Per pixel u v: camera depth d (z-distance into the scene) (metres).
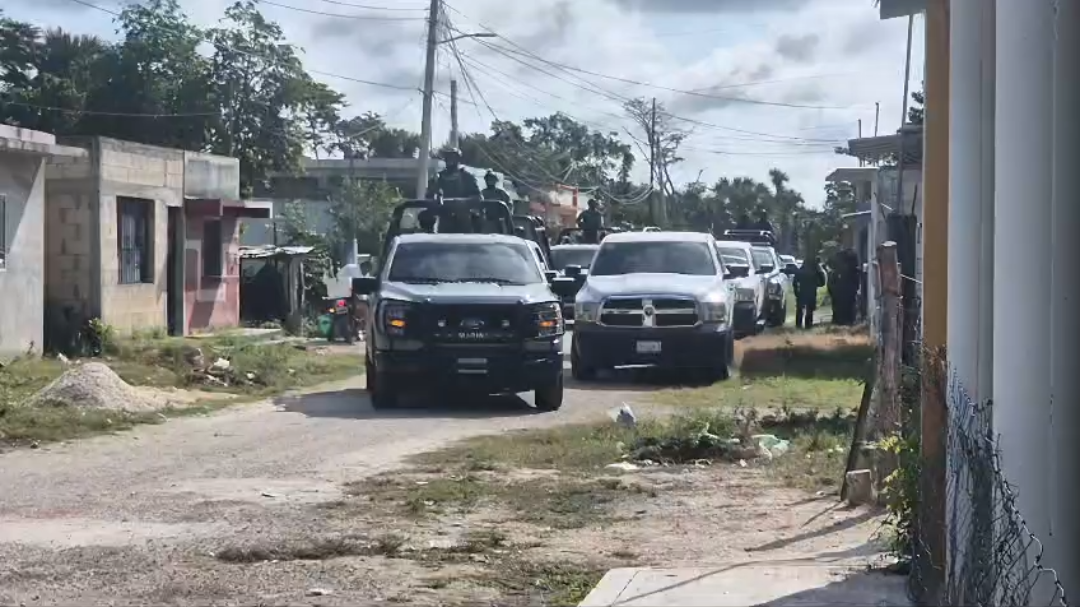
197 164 27.72
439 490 10.13
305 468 11.38
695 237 20.89
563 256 29.73
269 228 45.38
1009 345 5.46
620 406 16.11
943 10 6.55
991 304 5.95
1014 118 5.41
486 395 17.56
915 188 20.42
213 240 28.62
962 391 6.00
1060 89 5.36
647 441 12.05
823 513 9.15
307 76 42.81
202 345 22.56
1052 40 5.35
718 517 9.12
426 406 16.36
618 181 75.12
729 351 19.38
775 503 9.59
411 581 7.25
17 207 20.45
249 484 10.55
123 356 21.22
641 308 18.80
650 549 8.10
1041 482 5.39
